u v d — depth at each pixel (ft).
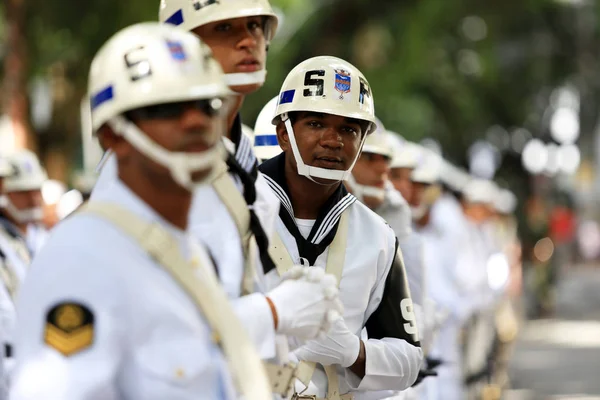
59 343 30.07
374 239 49.21
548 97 327.26
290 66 215.10
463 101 251.39
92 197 34.96
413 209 97.66
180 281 31.60
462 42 241.76
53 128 173.68
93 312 30.30
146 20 144.15
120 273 30.68
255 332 36.40
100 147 34.91
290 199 48.67
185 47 31.78
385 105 213.87
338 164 47.88
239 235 38.40
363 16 217.56
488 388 123.44
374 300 49.88
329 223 48.47
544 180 363.56
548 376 168.86
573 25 275.80
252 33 42.98
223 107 32.04
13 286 72.33
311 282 38.29
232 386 32.53
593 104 379.35
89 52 150.00
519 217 303.68
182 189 32.01
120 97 31.22
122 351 30.71
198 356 31.35
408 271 63.87
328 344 46.80
